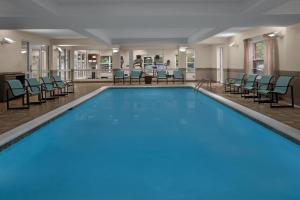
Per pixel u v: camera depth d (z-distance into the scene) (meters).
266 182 4.02
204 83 20.34
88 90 15.91
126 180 4.09
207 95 13.41
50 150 5.61
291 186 3.88
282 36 10.76
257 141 6.16
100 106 11.04
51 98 11.87
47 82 11.93
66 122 8.16
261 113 8.20
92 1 7.82
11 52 12.84
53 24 9.60
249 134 6.74
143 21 9.07
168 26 10.20
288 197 3.56
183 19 8.79
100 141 6.15
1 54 11.86
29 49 15.19
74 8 8.06
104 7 8.09
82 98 12.09
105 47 22.30
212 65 22.06
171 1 7.96
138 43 19.55
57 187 3.90
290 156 5.16
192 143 5.95
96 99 13.03
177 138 6.34
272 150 5.53
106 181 4.07
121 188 3.83
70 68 22.33
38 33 15.41
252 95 12.38
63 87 13.36
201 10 8.12
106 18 8.48
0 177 4.29
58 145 5.93
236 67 16.47
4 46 12.12
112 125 7.70
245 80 13.21
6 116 7.98
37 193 3.73
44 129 7.20
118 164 4.75
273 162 4.84
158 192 3.69
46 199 3.55
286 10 8.05
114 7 8.08
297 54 9.77
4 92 11.00
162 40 19.31
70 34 16.06
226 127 7.43
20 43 13.88
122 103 11.79
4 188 3.90
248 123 7.95
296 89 9.85
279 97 10.91
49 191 3.78
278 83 9.86
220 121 8.17
